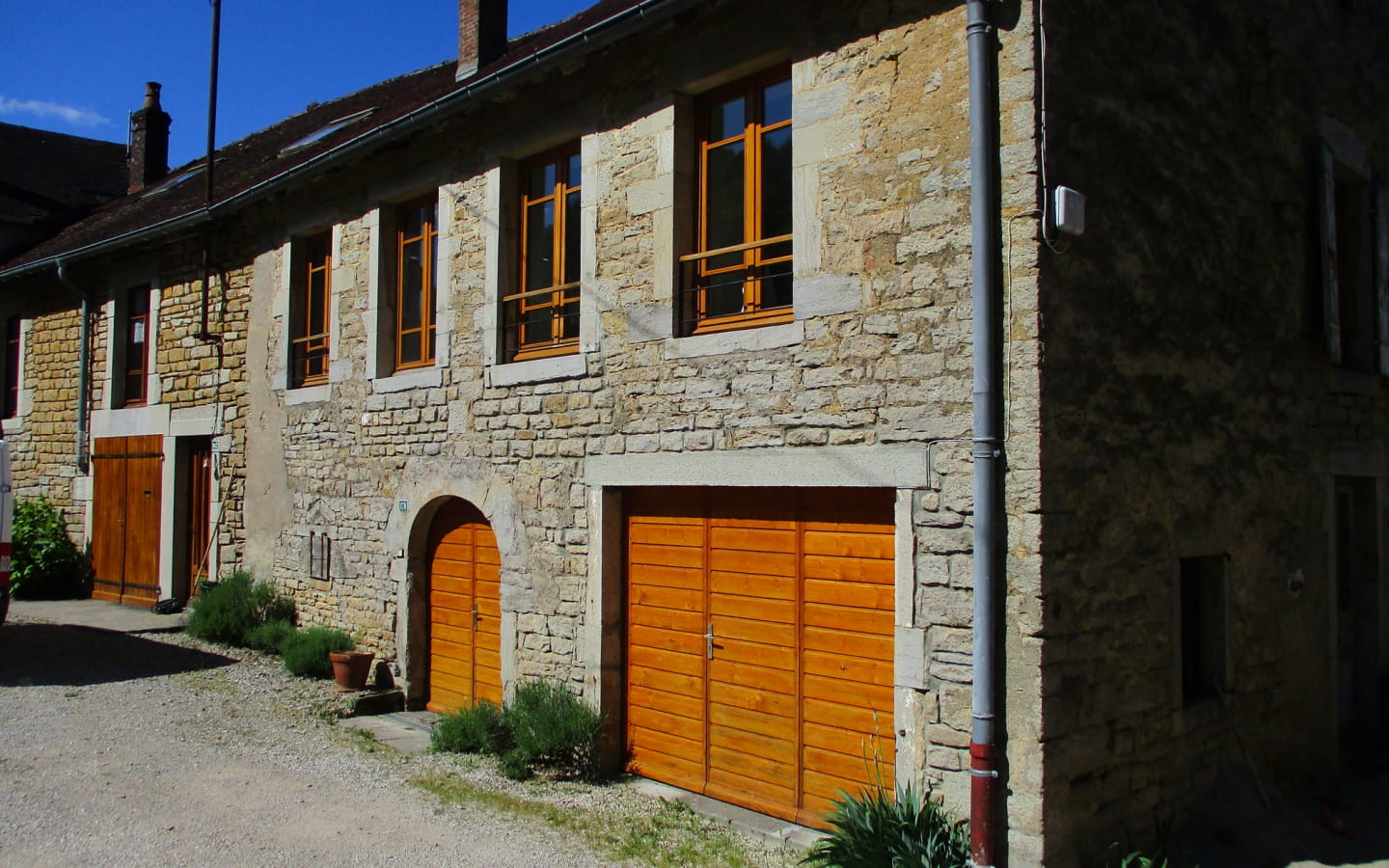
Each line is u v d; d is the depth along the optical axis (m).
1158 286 5.14
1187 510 5.27
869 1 5.09
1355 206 7.65
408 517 7.89
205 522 10.74
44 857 4.45
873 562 5.02
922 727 4.63
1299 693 6.21
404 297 8.38
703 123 6.07
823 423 5.10
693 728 5.88
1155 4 5.29
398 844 4.87
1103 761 4.57
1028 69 4.43
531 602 6.79
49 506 12.67
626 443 6.14
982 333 4.44
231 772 5.82
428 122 7.30
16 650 8.77
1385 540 7.41
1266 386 6.10
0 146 16.09
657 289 6.00
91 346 12.20
